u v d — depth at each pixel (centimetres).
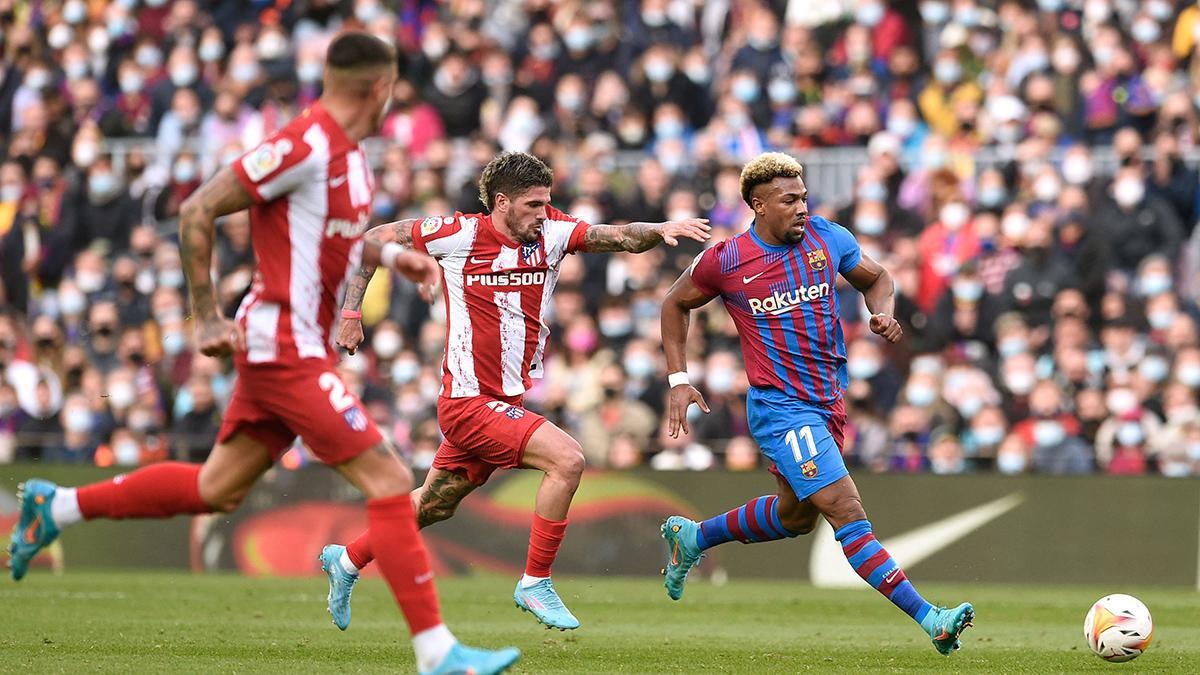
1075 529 4184
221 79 6147
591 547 4322
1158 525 4153
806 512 2581
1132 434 4422
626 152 5550
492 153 5462
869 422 4556
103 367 5188
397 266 1800
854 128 5516
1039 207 5084
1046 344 4762
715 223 5125
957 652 2528
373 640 2588
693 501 4284
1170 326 4638
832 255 2483
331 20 6241
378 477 1758
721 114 5650
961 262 4947
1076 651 2556
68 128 6066
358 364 4888
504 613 3222
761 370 2469
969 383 4609
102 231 5694
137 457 4747
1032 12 5822
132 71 6188
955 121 5506
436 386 4766
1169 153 5178
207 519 4453
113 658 2231
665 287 4903
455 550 4350
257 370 1753
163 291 5197
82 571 4484
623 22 5966
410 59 5862
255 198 1703
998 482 4228
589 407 4616
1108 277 4891
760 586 4162
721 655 2436
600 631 2867
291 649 2414
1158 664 2353
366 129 1775
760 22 5778
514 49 6025
